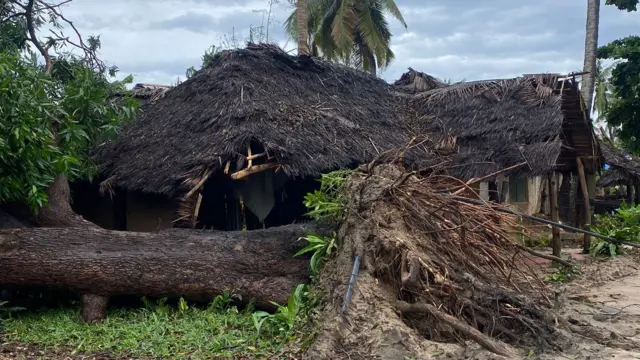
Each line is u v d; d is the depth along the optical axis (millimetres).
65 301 7320
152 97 13172
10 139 6898
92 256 6703
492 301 5707
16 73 7898
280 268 6902
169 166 9039
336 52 24016
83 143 8539
